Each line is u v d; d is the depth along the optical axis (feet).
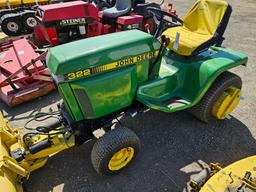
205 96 10.34
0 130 7.95
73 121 8.25
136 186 8.78
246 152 9.97
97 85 7.73
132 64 8.42
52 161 9.75
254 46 19.08
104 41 8.11
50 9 16.26
